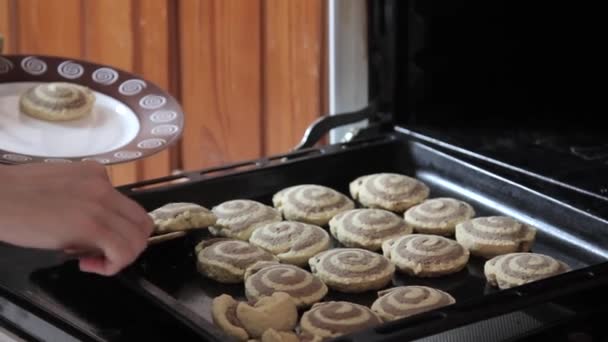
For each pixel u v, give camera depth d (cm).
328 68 140
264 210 107
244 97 147
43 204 80
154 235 100
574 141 115
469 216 106
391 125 119
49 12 149
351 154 115
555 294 86
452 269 99
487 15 120
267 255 100
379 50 117
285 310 88
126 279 89
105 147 108
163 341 85
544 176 106
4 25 149
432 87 119
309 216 107
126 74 114
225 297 91
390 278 98
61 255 94
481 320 83
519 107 124
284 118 146
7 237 80
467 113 121
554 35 124
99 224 80
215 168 110
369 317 89
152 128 108
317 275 98
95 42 149
